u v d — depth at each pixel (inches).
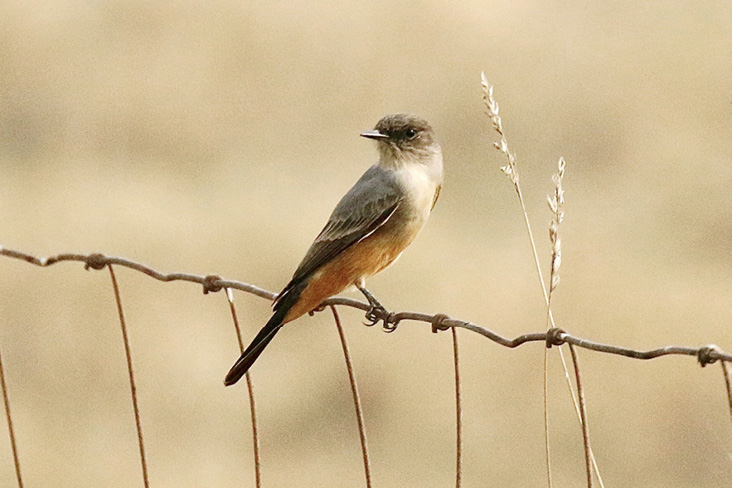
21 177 810.2
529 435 528.7
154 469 514.9
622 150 909.2
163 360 569.6
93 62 955.3
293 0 990.4
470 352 562.6
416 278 613.0
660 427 521.7
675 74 952.9
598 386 538.6
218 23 979.3
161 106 919.7
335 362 570.6
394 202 293.9
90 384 566.6
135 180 811.4
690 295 600.1
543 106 935.0
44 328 585.0
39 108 918.4
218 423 549.6
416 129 302.0
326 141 930.1
